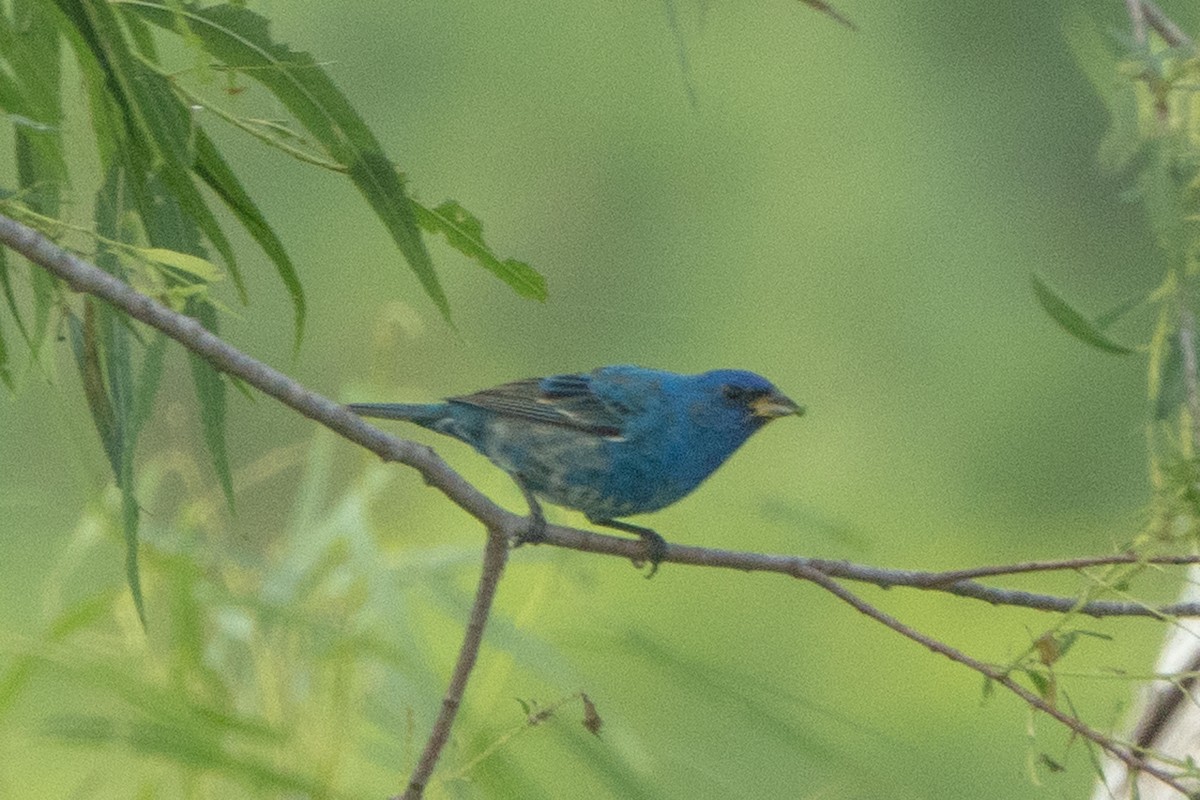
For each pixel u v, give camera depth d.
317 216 20.23
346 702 8.52
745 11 21.12
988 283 20.34
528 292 7.07
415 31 20.52
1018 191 20.52
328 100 6.38
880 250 20.56
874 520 19.86
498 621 8.84
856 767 8.60
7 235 5.76
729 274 20.80
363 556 9.02
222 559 9.06
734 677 8.85
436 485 6.95
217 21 6.29
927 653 17.39
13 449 11.82
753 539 17.41
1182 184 8.03
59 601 8.78
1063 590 19.02
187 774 8.67
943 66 20.70
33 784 9.36
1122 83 8.16
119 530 8.82
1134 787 6.40
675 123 20.98
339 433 6.64
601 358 20.78
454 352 20.52
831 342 20.58
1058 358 20.16
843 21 6.55
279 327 20.09
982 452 20.17
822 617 17.56
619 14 20.95
